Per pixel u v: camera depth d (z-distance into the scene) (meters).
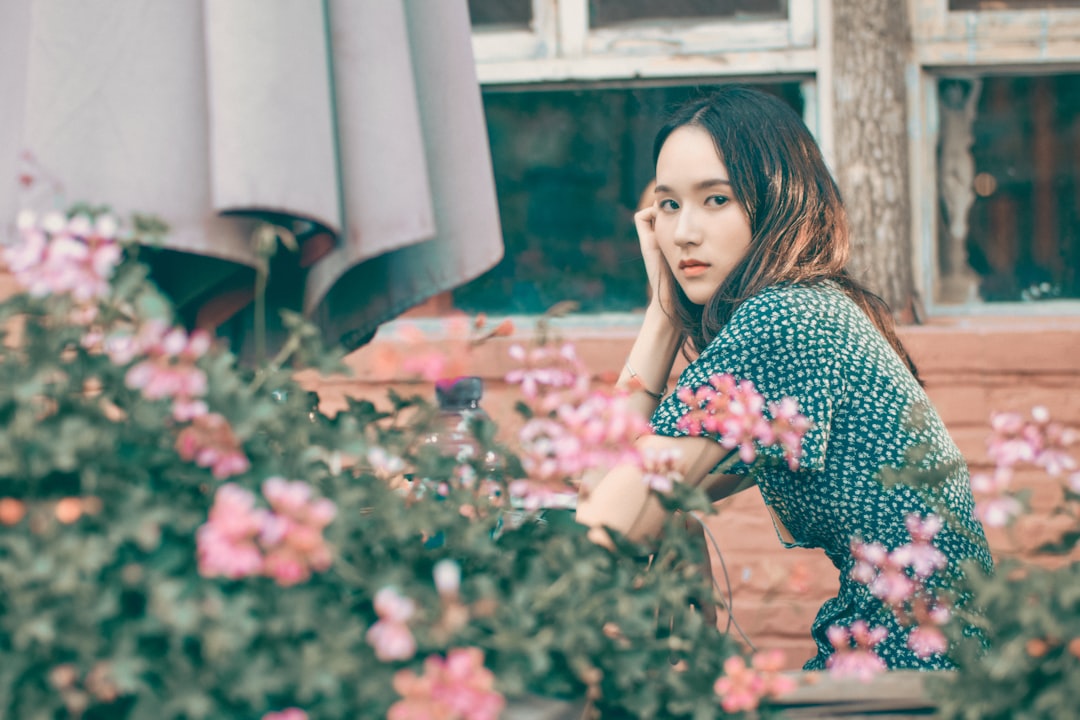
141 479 0.88
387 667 0.87
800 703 1.00
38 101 1.13
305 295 1.27
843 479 1.38
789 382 1.39
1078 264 2.80
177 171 1.13
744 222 1.56
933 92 2.80
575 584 1.00
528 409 1.09
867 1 2.71
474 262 1.35
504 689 0.90
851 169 2.71
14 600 0.79
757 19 2.77
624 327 2.78
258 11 1.10
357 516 0.99
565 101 2.81
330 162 1.12
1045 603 0.90
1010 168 2.80
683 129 1.59
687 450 1.35
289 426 1.02
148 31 1.15
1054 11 2.76
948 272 2.82
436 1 1.37
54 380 0.92
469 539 1.02
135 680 0.77
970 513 1.43
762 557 2.60
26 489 0.86
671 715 1.00
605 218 2.81
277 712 0.85
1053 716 0.90
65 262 0.92
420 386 2.59
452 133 1.36
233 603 0.80
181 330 0.94
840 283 1.59
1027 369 2.59
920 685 1.00
